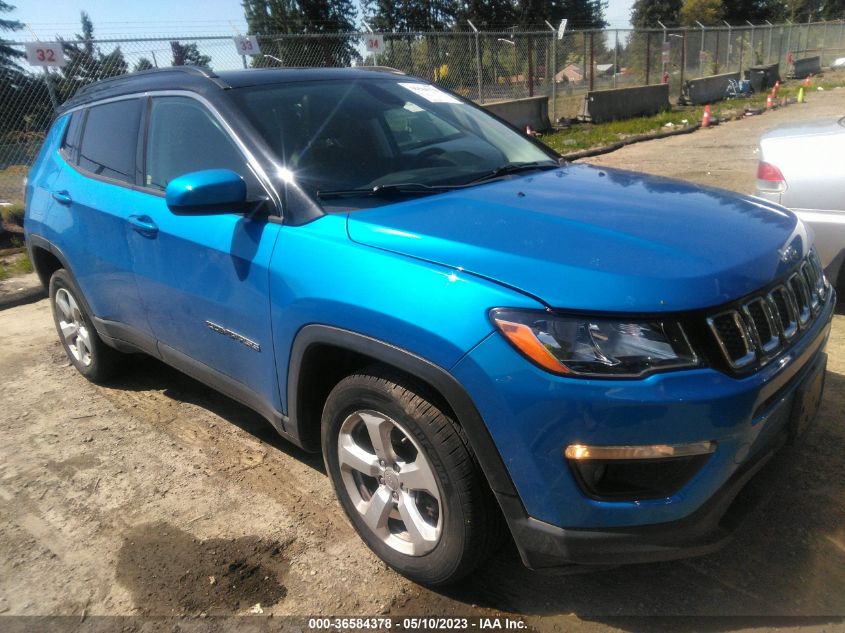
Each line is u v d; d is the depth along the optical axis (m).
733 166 10.45
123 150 3.56
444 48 14.20
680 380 1.92
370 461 2.50
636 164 11.35
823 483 2.92
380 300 2.20
